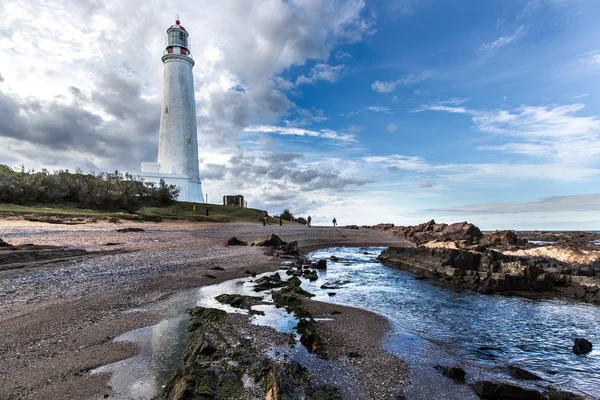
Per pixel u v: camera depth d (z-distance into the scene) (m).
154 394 4.90
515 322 10.10
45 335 6.82
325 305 10.88
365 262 24.05
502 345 8.14
